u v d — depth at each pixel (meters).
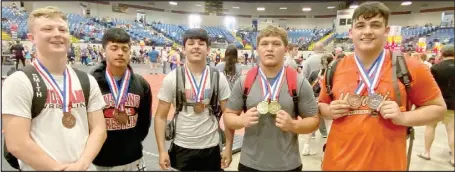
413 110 1.28
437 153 1.85
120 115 1.68
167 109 1.87
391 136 1.27
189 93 1.81
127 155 1.72
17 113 1.21
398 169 1.27
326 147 1.46
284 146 1.48
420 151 1.92
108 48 1.68
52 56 1.31
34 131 1.26
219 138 1.92
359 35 1.31
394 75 1.28
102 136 1.44
